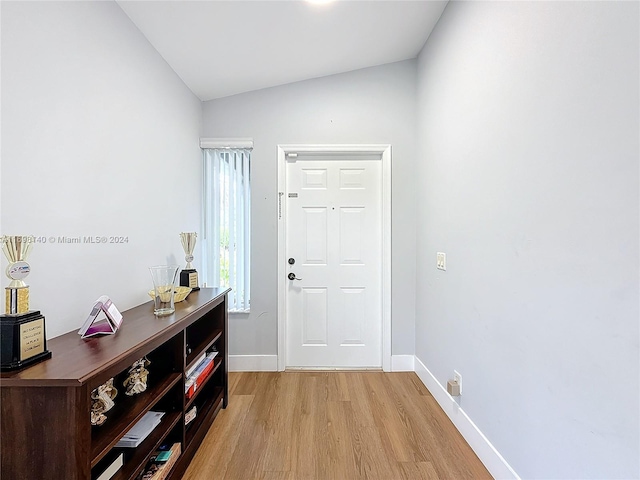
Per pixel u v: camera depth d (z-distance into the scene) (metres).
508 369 1.46
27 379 0.88
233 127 2.78
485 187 1.64
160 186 2.11
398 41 2.44
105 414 1.21
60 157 1.29
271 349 2.81
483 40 1.65
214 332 2.14
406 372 2.78
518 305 1.39
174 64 2.24
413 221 2.77
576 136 1.08
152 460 1.42
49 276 1.23
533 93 1.29
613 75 0.95
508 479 1.44
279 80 2.70
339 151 2.78
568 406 1.12
